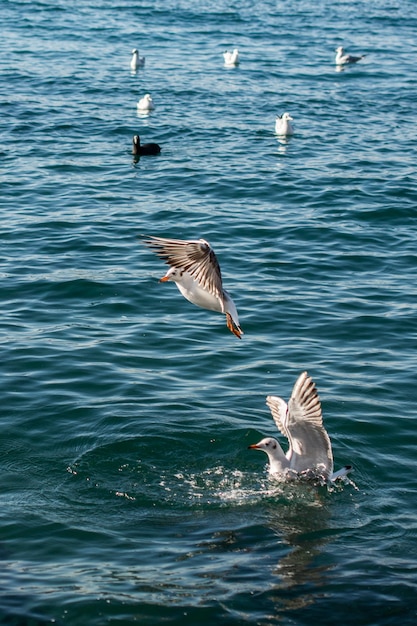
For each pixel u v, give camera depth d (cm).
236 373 1573
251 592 1042
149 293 1917
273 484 1268
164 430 1374
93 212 2438
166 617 995
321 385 1532
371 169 2903
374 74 4647
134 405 1444
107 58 4794
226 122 3516
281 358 1636
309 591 1041
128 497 1233
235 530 1170
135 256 2130
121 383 1516
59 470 1283
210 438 1364
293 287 1973
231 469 1303
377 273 2070
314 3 7312
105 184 2694
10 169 2794
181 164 2920
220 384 1531
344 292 1952
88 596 1021
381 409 1455
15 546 1116
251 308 1850
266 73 4562
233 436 1370
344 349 1680
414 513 1209
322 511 1209
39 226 2314
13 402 1441
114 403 1449
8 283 1945
